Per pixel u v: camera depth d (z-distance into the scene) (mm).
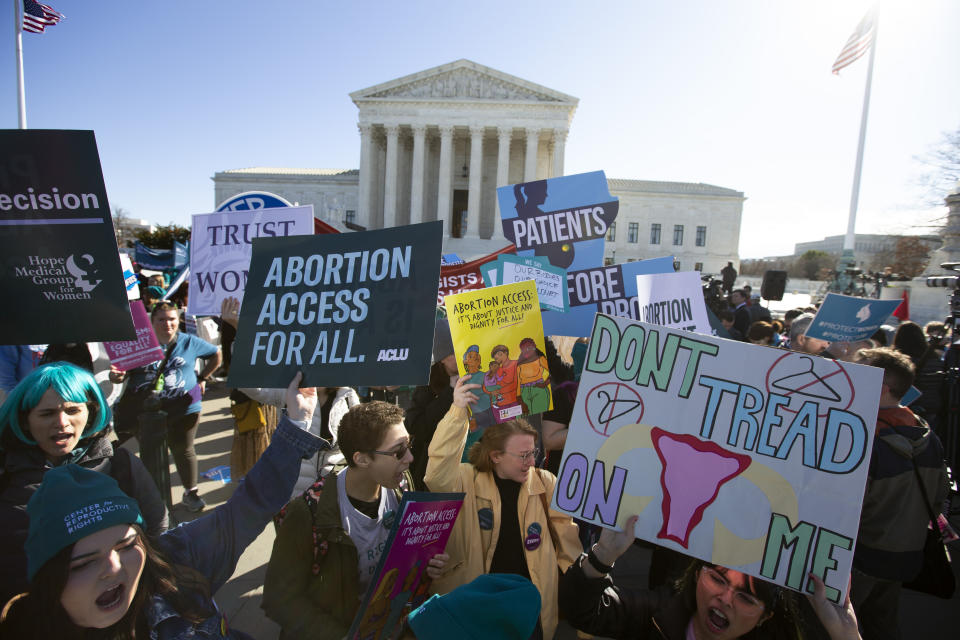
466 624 1440
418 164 50562
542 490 2822
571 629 3736
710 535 2094
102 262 2961
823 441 2055
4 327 2922
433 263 2504
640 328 2320
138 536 1537
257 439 5355
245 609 3885
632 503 2193
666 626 2145
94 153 2908
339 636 2176
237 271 4281
